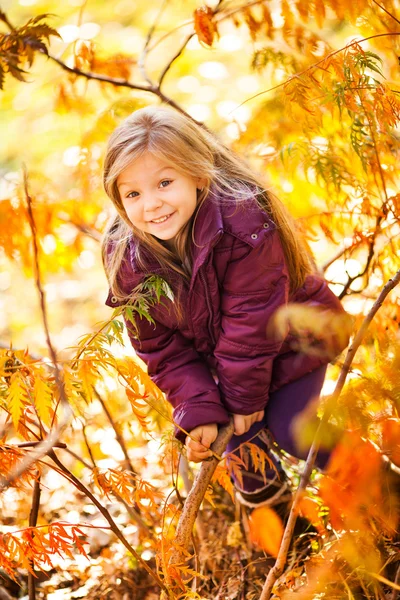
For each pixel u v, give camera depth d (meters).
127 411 2.60
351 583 1.61
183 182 1.69
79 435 2.57
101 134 2.43
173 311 1.79
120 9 5.85
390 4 2.03
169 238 1.72
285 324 1.67
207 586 1.95
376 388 1.38
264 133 2.30
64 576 2.07
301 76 1.81
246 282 1.76
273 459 2.00
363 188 2.05
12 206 2.27
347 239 2.24
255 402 1.81
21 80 1.98
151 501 1.56
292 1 2.09
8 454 1.43
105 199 2.45
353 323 1.81
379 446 1.58
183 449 1.74
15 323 4.46
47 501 2.43
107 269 1.84
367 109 1.74
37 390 1.38
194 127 1.76
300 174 2.33
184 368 1.82
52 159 4.63
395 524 1.55
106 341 1.45
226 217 1.75
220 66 5.29
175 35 5.54
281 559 1.50
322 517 1.80
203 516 2.21
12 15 5.37
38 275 1.75
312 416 1.75
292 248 1.86
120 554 2.12
